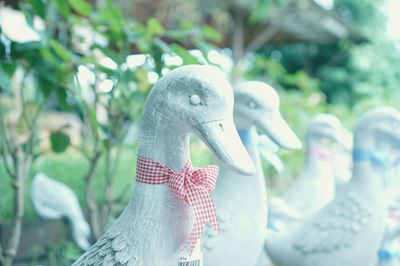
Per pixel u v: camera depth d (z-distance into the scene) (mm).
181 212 687
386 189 1119
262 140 1214
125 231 689
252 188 944
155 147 693
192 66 700
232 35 2967
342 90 5254
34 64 1089
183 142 696
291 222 1233
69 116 2531
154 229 682
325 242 1077
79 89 1104
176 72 695
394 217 1293
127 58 1160
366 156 1100
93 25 1139
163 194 690
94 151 1228
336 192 1119
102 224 1306
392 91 4875
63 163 2162
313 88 2854
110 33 1143
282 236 1130
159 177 691
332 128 1386
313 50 5375
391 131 1090
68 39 1166
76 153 2420
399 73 5125
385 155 1105
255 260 952
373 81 5023
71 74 1114
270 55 5742
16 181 1124
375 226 1079
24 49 1017
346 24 3479
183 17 1979
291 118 2258
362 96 4973
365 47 5133
